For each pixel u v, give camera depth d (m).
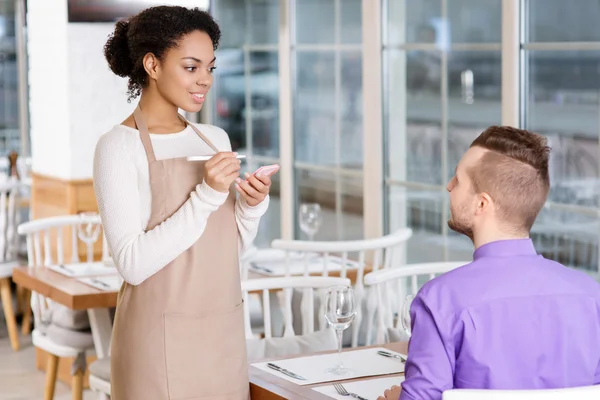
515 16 5.02
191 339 2.75
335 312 3.11
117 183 2.71
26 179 9.13
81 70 6.38
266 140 7.64
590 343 2.24
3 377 6.45
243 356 2.87
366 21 6.15
